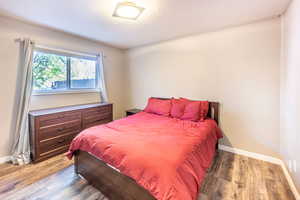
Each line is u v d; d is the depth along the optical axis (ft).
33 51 7.70
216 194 5.20
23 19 7.14
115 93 13.10
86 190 5.38
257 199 4.99
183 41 9.86
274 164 7.14
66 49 9.25
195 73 9.50
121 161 4.38
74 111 8.71
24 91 7.45
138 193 4.14
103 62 11.80
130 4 5.78
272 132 7.29
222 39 8.38
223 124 8.65
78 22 7.51
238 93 8.07
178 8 6.09
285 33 6.36
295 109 5.18
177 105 9.09
